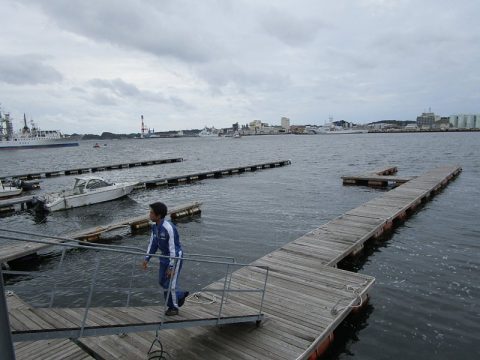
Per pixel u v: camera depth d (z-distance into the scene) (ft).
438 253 49.49
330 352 28.45
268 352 23.48
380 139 501.97
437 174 113.91
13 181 115.03
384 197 78.13
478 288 38.86
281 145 415.64
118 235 62.18
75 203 84.99
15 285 42.78
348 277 36.14
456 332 30.94
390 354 28.27
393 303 35.96
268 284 34.65
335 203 85.51
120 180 132.26
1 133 391.86
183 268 46.01
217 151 327.67
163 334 25.23
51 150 406.21
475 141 374.63
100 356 22.80
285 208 80.48
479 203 80.07
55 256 52.49
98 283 43.01
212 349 23.66
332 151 283.38
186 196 97.60
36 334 16.35
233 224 67.41
